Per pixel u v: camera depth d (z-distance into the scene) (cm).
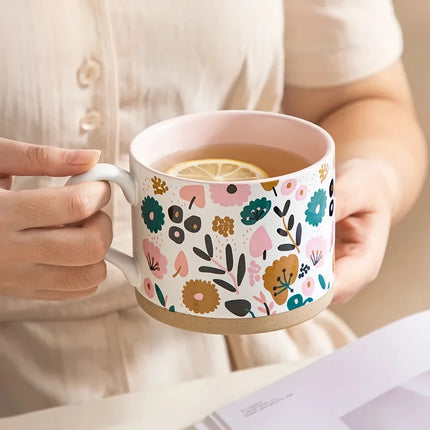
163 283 74
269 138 78
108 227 77
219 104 99
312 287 74
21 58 89
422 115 117
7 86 89
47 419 83
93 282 79
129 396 85
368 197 90
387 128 104
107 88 91
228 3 94
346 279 86
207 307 73
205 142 78
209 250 72
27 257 77
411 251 117
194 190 71
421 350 84
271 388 83
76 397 95
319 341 103
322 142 75
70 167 75
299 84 108
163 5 92
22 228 76
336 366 84
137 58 92
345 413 80
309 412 80
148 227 73
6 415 96
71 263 77
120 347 96
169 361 97
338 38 106
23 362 95
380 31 108
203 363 98
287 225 72
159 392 85
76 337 95
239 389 85
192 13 93
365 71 107
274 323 74
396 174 99
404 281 118
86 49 90
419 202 114
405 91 111
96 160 75
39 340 95
